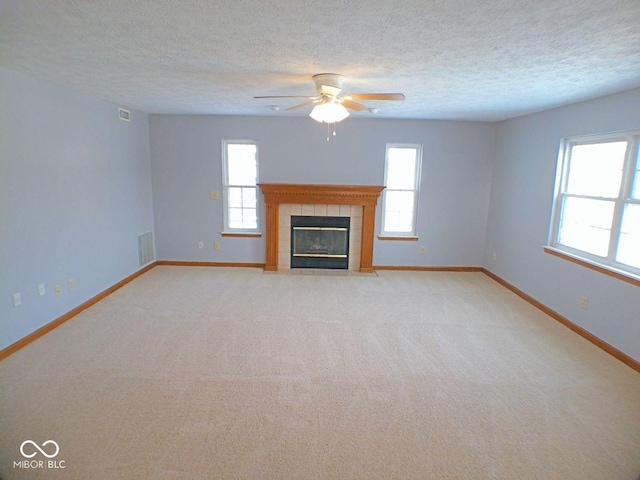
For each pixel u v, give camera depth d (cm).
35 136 344
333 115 307
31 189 342
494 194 576
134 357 323
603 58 246
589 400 275
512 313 438
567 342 366
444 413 259
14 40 229
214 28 206
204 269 592
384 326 397
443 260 605
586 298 377
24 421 242
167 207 592
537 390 287
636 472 212
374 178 583
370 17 187
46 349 333
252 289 504
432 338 371
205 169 580
